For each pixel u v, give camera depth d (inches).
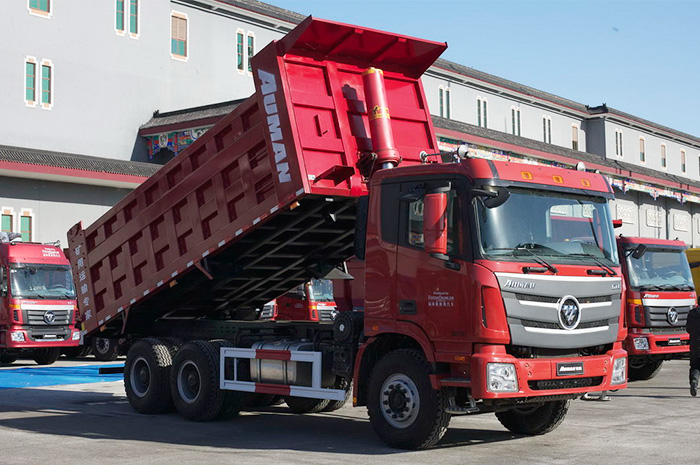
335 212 399.2
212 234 425.1
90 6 1400.1
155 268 465.4
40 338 831.1
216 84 1581.0
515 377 317.7
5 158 1099.3
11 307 810.8
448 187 324.8
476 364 315.6
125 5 1451.8
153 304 492.7
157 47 1492.4
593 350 349.7
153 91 1483.8
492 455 329.1
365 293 358.6
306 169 367.9
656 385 620.7
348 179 380.8
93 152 1395.2
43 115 1330.0
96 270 512.1
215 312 519.8
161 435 386.0
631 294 634.2
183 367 437.7
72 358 944.3
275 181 378.3
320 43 383.2
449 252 328.8
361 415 460.4
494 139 1456.7
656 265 657.6
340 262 481.1
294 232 424.2
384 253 352.2
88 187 1274.6
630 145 2442.2
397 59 415.8
